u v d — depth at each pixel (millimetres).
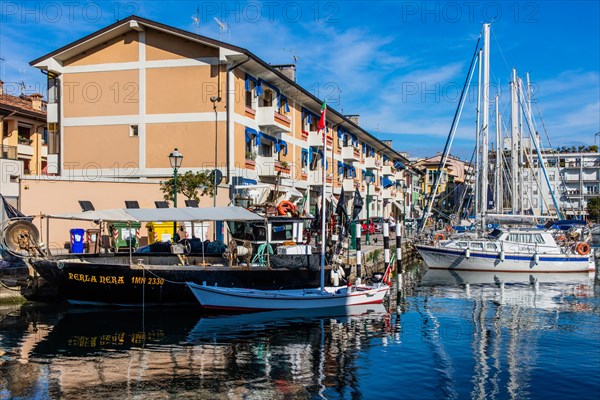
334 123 47344
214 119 29719
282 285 19656
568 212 85750
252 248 20188
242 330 15984
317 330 16234
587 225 45812
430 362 13055
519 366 12805
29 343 14266
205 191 26016
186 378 11688
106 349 13789
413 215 80875
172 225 25469
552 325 17328
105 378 11625
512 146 41406
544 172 42062
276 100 35781
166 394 10742
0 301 18609
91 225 25188
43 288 18984
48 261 17875
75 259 19219
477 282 28453
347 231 25094
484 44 39312
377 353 13781
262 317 17766
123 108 31016
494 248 32719
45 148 40938
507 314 19266
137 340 14688
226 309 17859
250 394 10820
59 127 31828
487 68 39188
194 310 18328
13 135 37688
